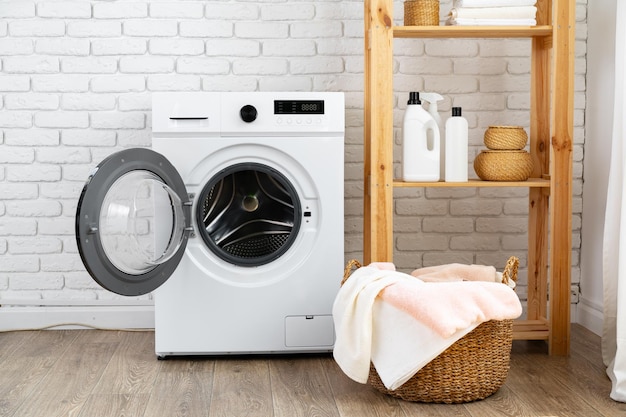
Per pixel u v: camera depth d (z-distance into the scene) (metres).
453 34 3.02
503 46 3.44
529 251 3.26
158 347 2.87
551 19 3.11
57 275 3.40
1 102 3.34
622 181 2.65
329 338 2.89
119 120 3.37
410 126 2.93
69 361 2.87
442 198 3.47
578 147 3.48
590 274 3.41
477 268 2.71
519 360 2.87
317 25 3.39
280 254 2.88
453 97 3.44
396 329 2.35
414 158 2.92
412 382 2.38
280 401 2.41
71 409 2.33
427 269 2.79
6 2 3.32
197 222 2.86
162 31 3.36
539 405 2.36
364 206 3.19
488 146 3.01
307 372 2.73
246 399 2.43
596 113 3.35
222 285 2.86
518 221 3.49
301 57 3.39
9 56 3.33
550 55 3.19
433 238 3.48
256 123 2.84
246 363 2.86
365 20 3.18
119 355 2.96
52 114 3.36
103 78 3.36
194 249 2.86
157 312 2.86
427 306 2.27
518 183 2.91
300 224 2.89
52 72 3.35
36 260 3.39
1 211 3.37
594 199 3.37
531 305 3.26
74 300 3.41
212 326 2.87
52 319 3.40
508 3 2.91
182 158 2.84
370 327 2.39
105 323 3.40
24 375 2.69
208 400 2.42
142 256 2.53
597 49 3.34
